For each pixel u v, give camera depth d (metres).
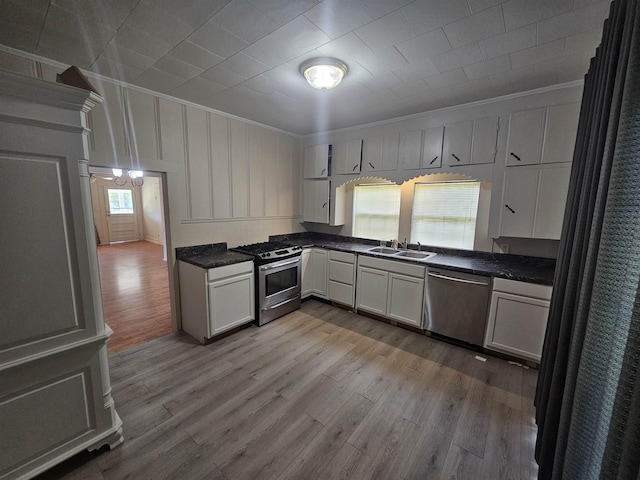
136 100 2.61
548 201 2.52
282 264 3.41
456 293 2.76
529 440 1.71
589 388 0.95
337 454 1.61
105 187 8.91
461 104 2.96
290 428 1.78
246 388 2.16
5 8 1.51
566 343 1.24
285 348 2.76
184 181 3.03
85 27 1.70
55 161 1.36
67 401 1.47
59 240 1.39
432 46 1.89
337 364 2.50
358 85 2.52
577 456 0.98
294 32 1.75
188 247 3.13
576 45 1.84
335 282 3.75
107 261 6.65
